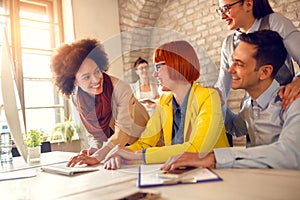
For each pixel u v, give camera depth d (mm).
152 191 643
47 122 3459
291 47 1456
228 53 1729
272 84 1334
